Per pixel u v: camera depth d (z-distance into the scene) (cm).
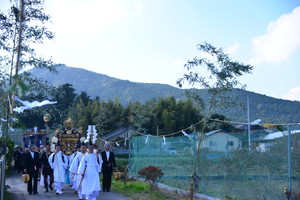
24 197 1293
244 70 955
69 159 1606
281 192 873
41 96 1347
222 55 970
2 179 953
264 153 935
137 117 4212
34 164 1377
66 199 1259
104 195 1341
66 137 1723
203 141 1205
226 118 1291
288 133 862
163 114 5119
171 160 1434
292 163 848
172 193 1298
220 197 1088
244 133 1105
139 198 1237
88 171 1208
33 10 1095
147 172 1364
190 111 5081
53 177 1475
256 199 944
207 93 1002
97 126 3769
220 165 1105
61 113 1474
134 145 2044
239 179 1016
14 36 1109
